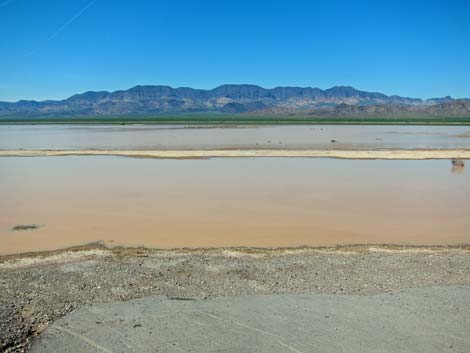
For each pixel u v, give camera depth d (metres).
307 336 10.40
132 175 32.78
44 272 14.13
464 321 11.04
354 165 37.94
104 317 11.27
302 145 56.09
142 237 18.30
